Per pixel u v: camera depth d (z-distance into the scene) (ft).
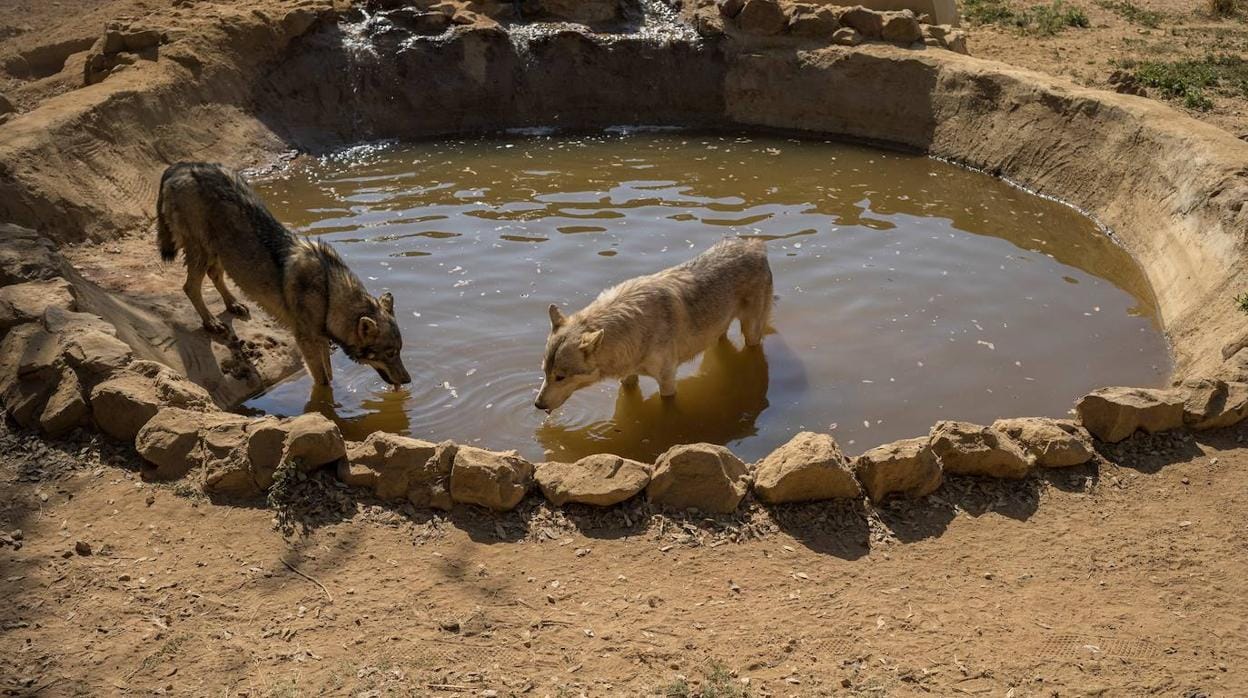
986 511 21.66
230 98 51.19
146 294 33.12
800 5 56.75
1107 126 44.27
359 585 18.94
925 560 20.10
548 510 21.24
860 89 53.83
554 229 40.06
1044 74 49.83
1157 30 64.49
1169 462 23.29
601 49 56.90
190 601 18.35
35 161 38.09
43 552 19.58
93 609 18.04
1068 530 21.08
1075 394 29.12
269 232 28.76
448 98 55.83
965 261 38.14
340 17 56.59
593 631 17.83
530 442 27.12
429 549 20.07
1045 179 46.03
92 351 24.14
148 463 22.22
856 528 20.99
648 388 30.53
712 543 20.40
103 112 43.34
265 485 21.39
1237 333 28.55
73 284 28.37
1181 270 35.37
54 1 66.39
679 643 17.54
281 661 16.87
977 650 17.49
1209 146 38.50
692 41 56.80
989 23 66.18
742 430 27.81
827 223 41.42
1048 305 34.81
